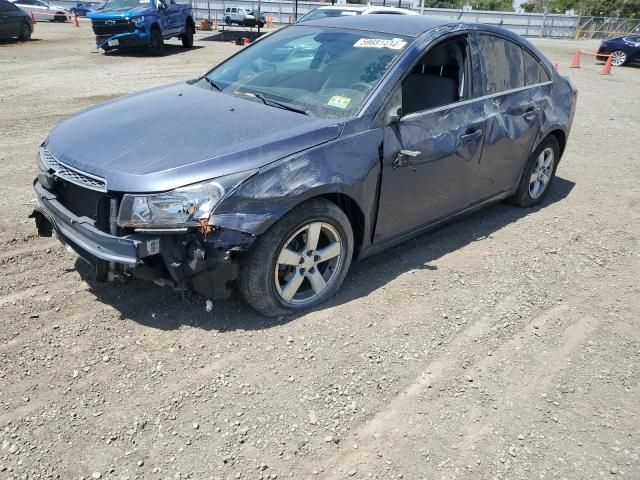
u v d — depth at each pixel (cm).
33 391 275
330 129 333
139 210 282
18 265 388
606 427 275
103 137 328
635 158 761
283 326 334
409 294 379
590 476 246
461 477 242
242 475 237
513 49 476
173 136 321
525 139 487
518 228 503
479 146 430
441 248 453
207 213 283
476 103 427
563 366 318
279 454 248
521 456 254
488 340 337
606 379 310
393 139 360
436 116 392
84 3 3638
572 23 3941
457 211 445
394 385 294
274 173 302
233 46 2083
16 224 452
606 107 1148
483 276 410
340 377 296
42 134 733
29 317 330
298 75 396
